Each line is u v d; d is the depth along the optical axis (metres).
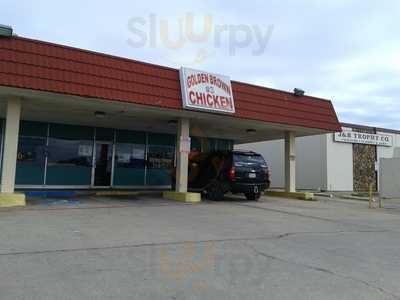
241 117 15.62
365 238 8.98
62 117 17.02
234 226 9.77
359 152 30.14
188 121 15.95
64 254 6.52
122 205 13.22
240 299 4.79
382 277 5.87
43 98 12.68
